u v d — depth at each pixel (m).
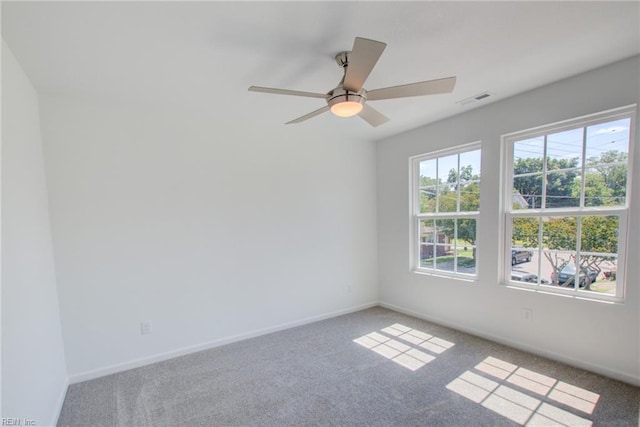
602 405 2.06
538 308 2.77
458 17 1.67
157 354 2.87
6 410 1.40
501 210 3.03
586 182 2.52
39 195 2.20
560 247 2.68
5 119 1.64
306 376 2.55
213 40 1.81
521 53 2.08
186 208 3.01
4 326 1.41
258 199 3.44
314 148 3.87
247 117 3.20
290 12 1.57
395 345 3.09
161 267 2.89
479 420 1.96
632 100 2.20
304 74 2.27
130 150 2.76
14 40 1.70
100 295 2.63
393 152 4.16
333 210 4.04
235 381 2.49
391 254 4.26
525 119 2.78
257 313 3.44
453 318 3.51
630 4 1.58
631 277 2.26
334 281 4.05
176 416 2.08
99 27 1.64
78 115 2.55
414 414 2.04
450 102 2.96
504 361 2.69
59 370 2.30
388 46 1.94
